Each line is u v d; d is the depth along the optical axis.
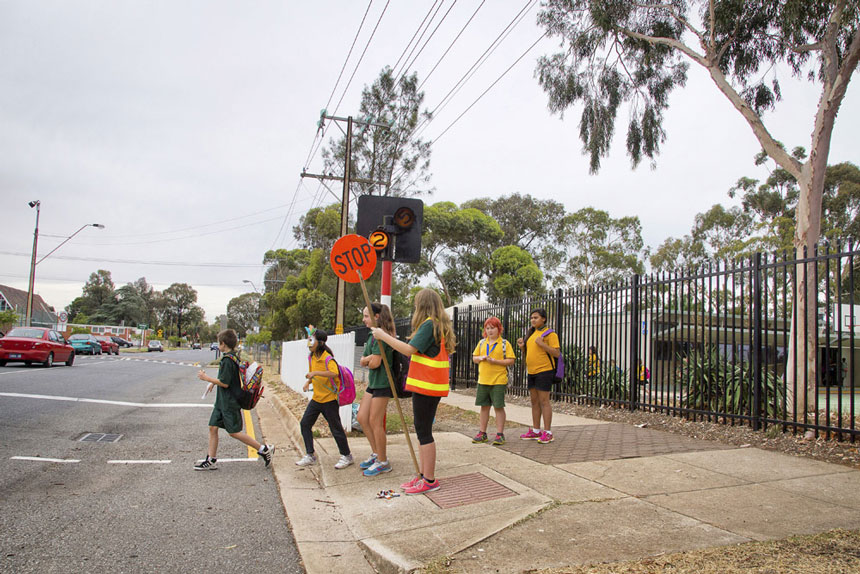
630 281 9.64
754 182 30.75
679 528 3.70
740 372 7.35
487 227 39.53
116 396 12.22
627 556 3.26
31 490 4.99
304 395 12.77
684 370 8.99
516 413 9.81
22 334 20.16
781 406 7.84
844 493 4.48
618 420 8.74
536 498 4.45
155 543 3.90
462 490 4.82
